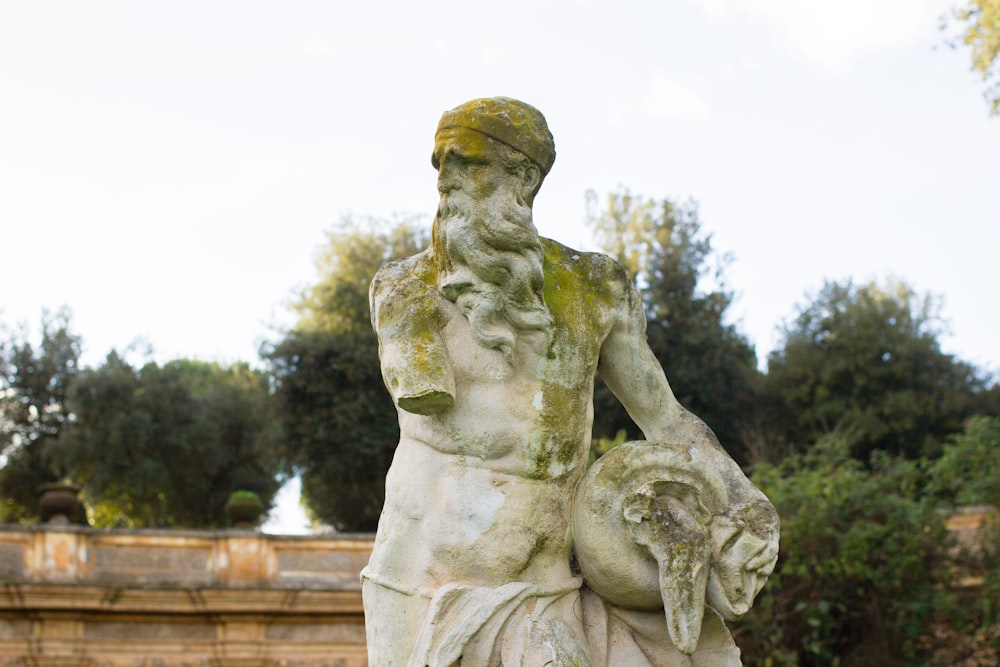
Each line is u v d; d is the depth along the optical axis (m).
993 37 16.69
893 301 32.94
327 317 36.81
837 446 17.28
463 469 3.16
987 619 14.88
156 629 23.19
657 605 3.21
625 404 3.51
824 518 15.27
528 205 3.25
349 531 33.97
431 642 3.03
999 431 16.53
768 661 14.30
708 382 31.97
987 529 15.89
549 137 3.25
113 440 34.19
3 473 35.47
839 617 15.37
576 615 3.20
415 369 3.12
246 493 25.47
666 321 32.84
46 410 36.31
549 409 3.20
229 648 23.19
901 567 15.08
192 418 35.31
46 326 36.91
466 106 3.22
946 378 32.09
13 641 22.34
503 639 3.05
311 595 23.58
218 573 24.00
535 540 3.14
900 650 15.22
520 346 3.21
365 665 23.69
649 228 34.06
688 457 3.20
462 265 3.18
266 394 35.72
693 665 3.23
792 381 31.84
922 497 16.44
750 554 3.12
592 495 3.16
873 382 31.75
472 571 3.11
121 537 23.89
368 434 33.88
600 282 3.38
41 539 23.33
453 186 3.18
